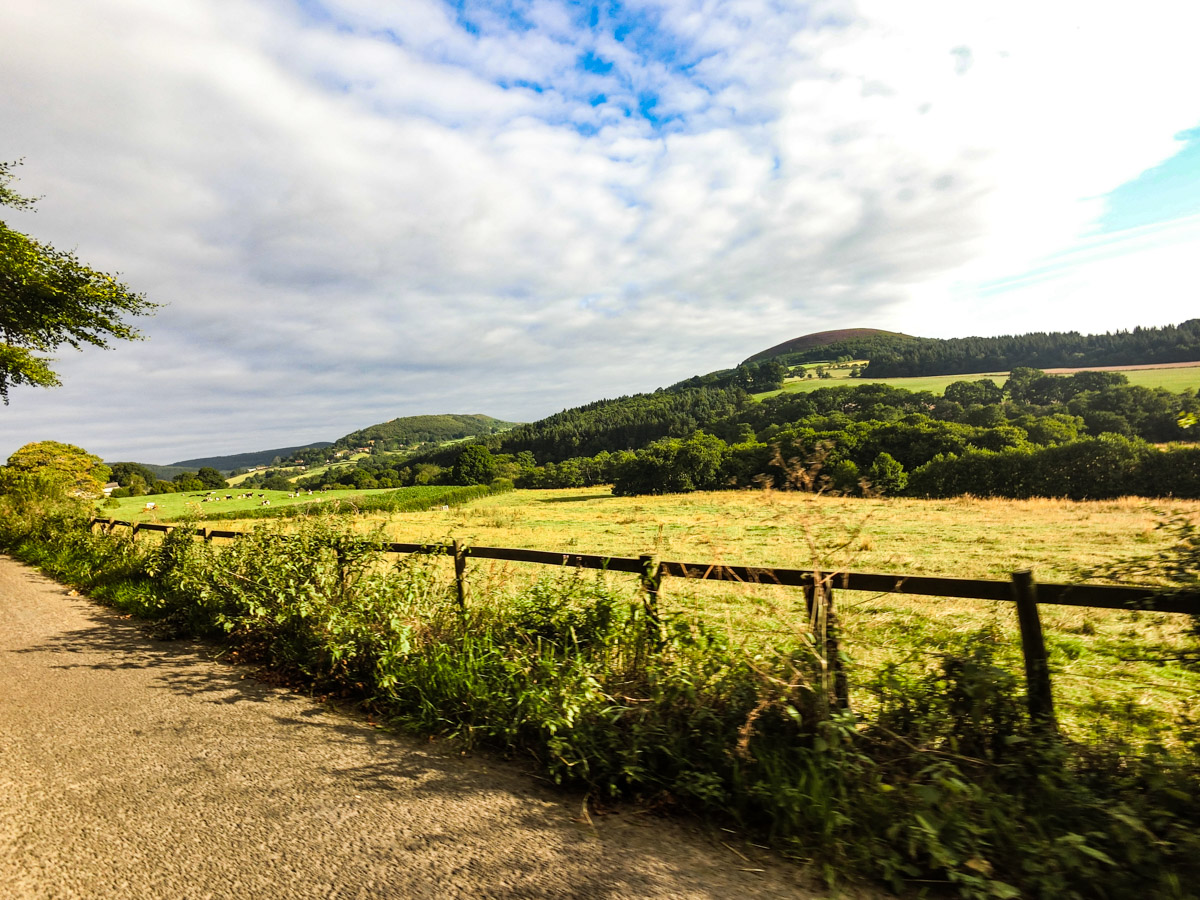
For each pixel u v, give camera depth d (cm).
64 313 1702
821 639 311
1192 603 247
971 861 220
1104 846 224
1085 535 1738
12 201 1686
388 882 225
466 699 387
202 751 353
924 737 282
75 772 327
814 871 231
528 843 252
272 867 237
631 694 350
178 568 805
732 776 282
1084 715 294
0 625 721
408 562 580
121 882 229
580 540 2191
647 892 217
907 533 1980
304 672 491
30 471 2314
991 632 317
